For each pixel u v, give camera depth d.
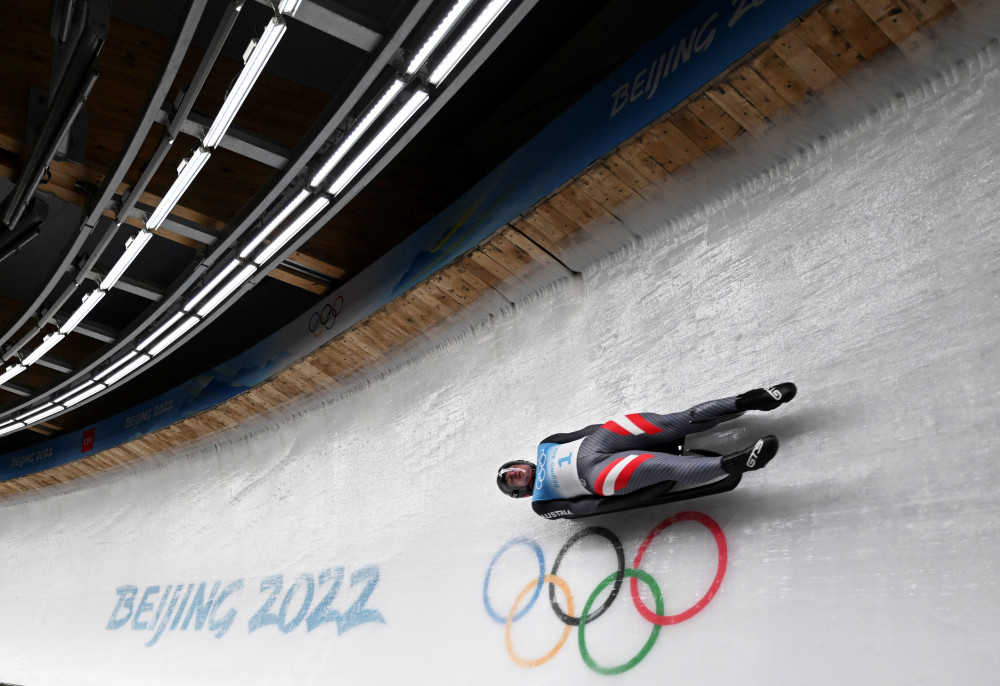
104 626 8.38
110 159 4.83
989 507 2.50
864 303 3.17
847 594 2.71
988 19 2.94
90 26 3.34
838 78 3.33
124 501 9.60
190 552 7.83
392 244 6.23
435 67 3.26
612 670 3.32
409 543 5.20
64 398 7.90
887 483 2.79
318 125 3.70
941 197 3.03
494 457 4.88
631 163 4.00
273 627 6.02
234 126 3.90
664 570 3.37
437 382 5.71
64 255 5.06
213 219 5.23
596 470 3.35
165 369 10.82
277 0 2.96
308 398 7.02
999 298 2.72
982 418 2.63
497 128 6.61
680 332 3.96
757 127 3.64
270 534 6.83
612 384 4.24
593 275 4.66
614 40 5.72
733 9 3.38
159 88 3.46
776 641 2.81
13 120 4.54
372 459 6.06
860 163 3.38
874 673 2.50
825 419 3.10
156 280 8.54
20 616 9.98
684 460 3.07
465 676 4.08
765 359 3.47
